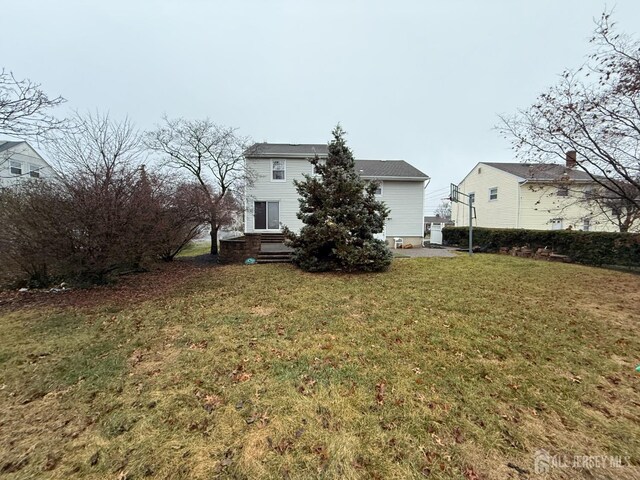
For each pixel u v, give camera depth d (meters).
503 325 3.86
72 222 5.33
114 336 3.57
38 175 6.53
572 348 3.23
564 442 1.88
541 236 11.10
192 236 10.75
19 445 1.85
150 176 6.97
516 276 7.03
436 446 1.83
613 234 8.94
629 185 6.94
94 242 5.58
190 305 4.80
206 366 2.81
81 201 5.32
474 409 2.19
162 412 2.14
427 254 11.50
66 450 1.81
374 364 2.85
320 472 1.64
